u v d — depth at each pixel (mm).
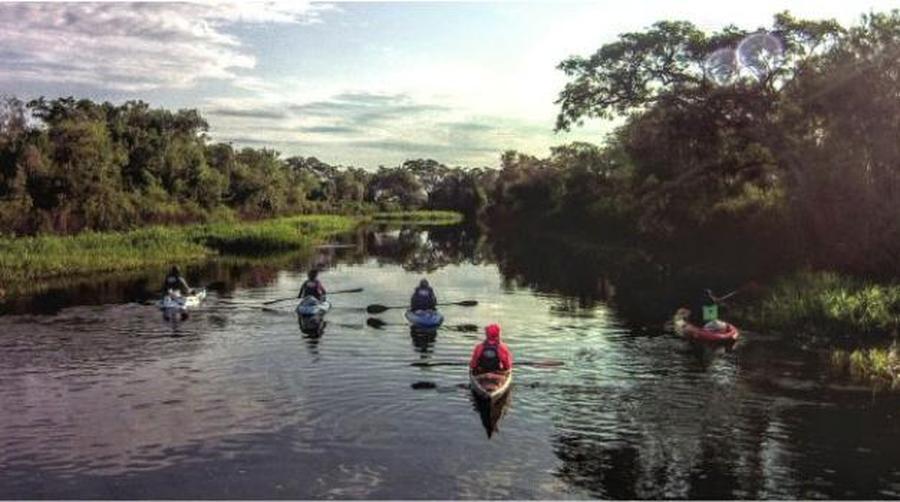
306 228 82750
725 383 17047
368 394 16156
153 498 11000
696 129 37781
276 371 18062
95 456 12562
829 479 11758
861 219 29031
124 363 18766
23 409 15023
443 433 13734
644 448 13039
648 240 52375
